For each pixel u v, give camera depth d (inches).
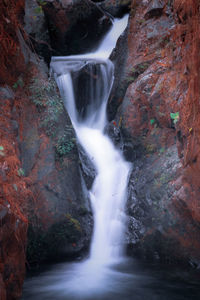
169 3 329.4
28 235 234.7
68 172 271.1
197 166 202.5
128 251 256.2
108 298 182.1
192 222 216.8
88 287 197.9
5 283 144.0
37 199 243.9
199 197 205.3
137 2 370.0
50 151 265.7
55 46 506.6
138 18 361.4
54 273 222.8
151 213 249.9
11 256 150.6
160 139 280.8
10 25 226.7
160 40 324.8
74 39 527.2
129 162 311.4
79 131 366.3
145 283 202.5
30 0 399.5
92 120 396.8
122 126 320.8
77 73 403.5
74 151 281.9
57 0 479.8
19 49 246.7
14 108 245.9
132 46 356.2
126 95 320.2
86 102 405.1
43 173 254.5
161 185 247.8
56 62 411.8
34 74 292.0
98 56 500.7
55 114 281.6
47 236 243.1
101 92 400.5
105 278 211.6
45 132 270.8
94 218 273.4
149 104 283.9
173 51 267.6
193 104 192.7
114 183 301.1
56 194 254.8
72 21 503.5
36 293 189.5
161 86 267.1
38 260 239.6
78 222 258.4
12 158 188.2
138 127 301.9
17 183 178.4
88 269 229.6
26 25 372.5
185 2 187.0
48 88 288.2
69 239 249.9
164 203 237.0
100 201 288.0
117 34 548.4
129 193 283.6
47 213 245.6
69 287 198.1
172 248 230.2
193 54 184.1
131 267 232.8
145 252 247.4
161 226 236.2
